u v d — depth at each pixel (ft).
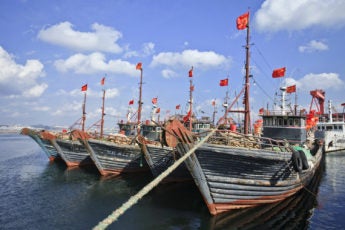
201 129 108.17
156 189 72.54
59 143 108.47
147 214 52.80
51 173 97.40
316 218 51.44
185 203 59.57
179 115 119.24
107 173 89.97
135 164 92.53
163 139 49.85
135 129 127.13
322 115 225.56
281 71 82.84
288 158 53.78
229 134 54.03
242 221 48.19
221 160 47.57
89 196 66.54
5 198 65.46
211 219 49.26
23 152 183.62
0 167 112.98
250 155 47.91
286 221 48.96
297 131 82.79
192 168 48.65
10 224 49.03
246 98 67.82
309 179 79.46
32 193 69.97
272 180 54.03
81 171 99.81
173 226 46.62
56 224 49.01
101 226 22.65
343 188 79.36
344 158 157.99
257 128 100.83
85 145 86.63
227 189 49.98
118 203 60.80
